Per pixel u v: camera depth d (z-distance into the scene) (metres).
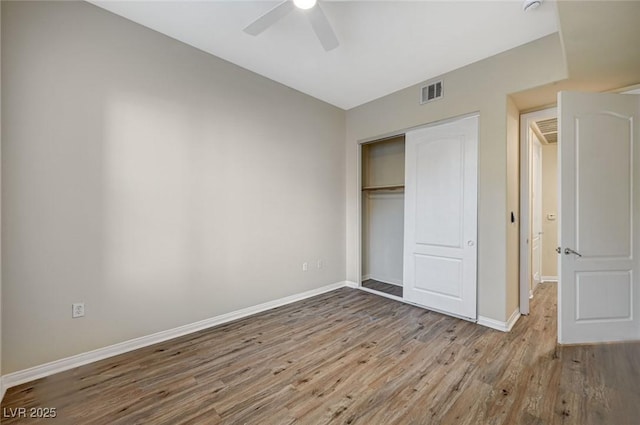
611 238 2.64
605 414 1.75
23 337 2.06
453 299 3.38
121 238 2.49
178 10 2.40
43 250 2.13
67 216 2.23
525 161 3.38
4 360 1.99
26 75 2.06
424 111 3.61
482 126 3.08
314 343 2.71
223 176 3.17
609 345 2.61
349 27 2.56
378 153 4.93
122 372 2.21
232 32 2.70
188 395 1.95
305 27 2.60
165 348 2.60
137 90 2.57
